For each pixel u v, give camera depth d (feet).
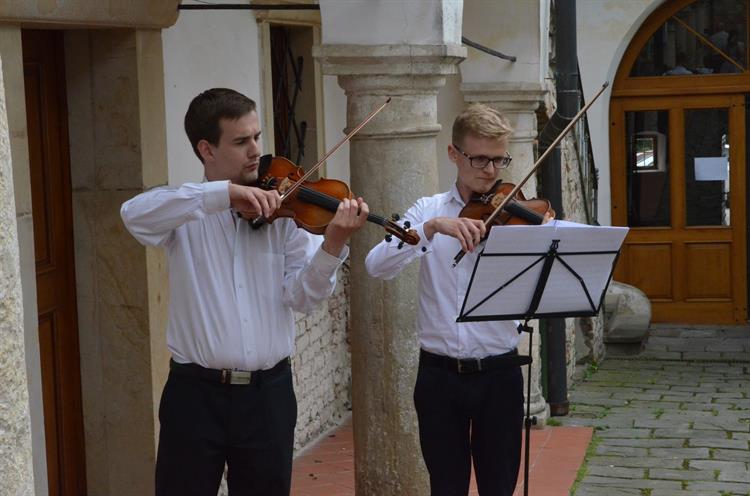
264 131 27.66
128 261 20.16
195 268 13.30
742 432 32.71
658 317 53.57
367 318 19.38
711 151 52.80
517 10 31.22
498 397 16.03
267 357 13.43
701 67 52.42
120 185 20.06
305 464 28.45
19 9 16.58
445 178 37.40
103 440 20.68
